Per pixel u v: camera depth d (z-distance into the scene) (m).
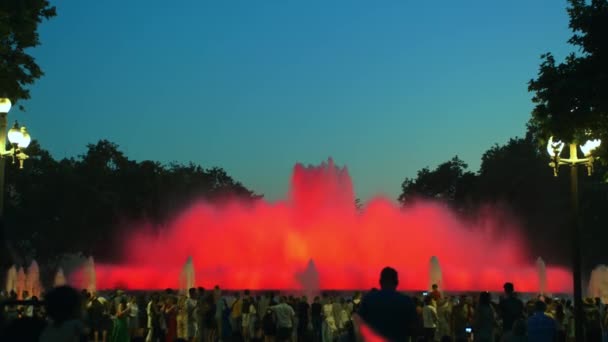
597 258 83.25
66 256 96.38
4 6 28.09
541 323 18.25
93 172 100.19
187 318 32.88
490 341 23.44
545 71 25.12
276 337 32.09
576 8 25.30
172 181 105.00
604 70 24.56
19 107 28.75
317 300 34.62
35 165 97.00
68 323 9.27
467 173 109.81
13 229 94.19
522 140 101.25
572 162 25.61
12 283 49.66
